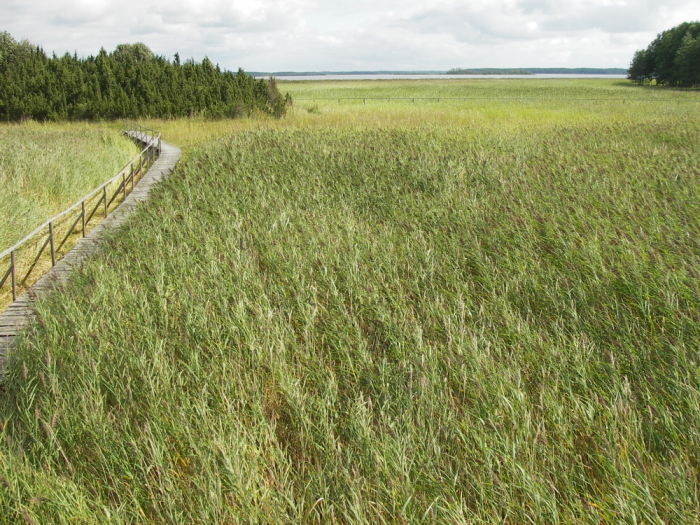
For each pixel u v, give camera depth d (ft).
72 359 13.99
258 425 10.98
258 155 46.96
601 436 10.28
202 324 15.46
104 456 10.38
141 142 69.67
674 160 40.65
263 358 14.02
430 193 34.35
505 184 33.86
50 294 19.43
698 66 224.12
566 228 24.31
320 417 11.36
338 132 64.23
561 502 9.20
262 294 17.76
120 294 17.99
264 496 8.89
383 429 10.58
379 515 8.79
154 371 13.06
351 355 14.62
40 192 37.47
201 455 9.71
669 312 15.83
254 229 25.93
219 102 97.60
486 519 9.11
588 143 52.16
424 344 14.79
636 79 291.79
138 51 179.22
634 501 8.89
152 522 9.23
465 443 10.44
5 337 17.76
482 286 19.20
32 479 9.74
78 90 97.19
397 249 23.50
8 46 141.08
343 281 19.92
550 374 13.30
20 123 92.79
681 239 21.74
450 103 132.36
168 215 28.45
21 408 12.15
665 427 10.92
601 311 16.96
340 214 28.60
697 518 8.39
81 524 8.70
